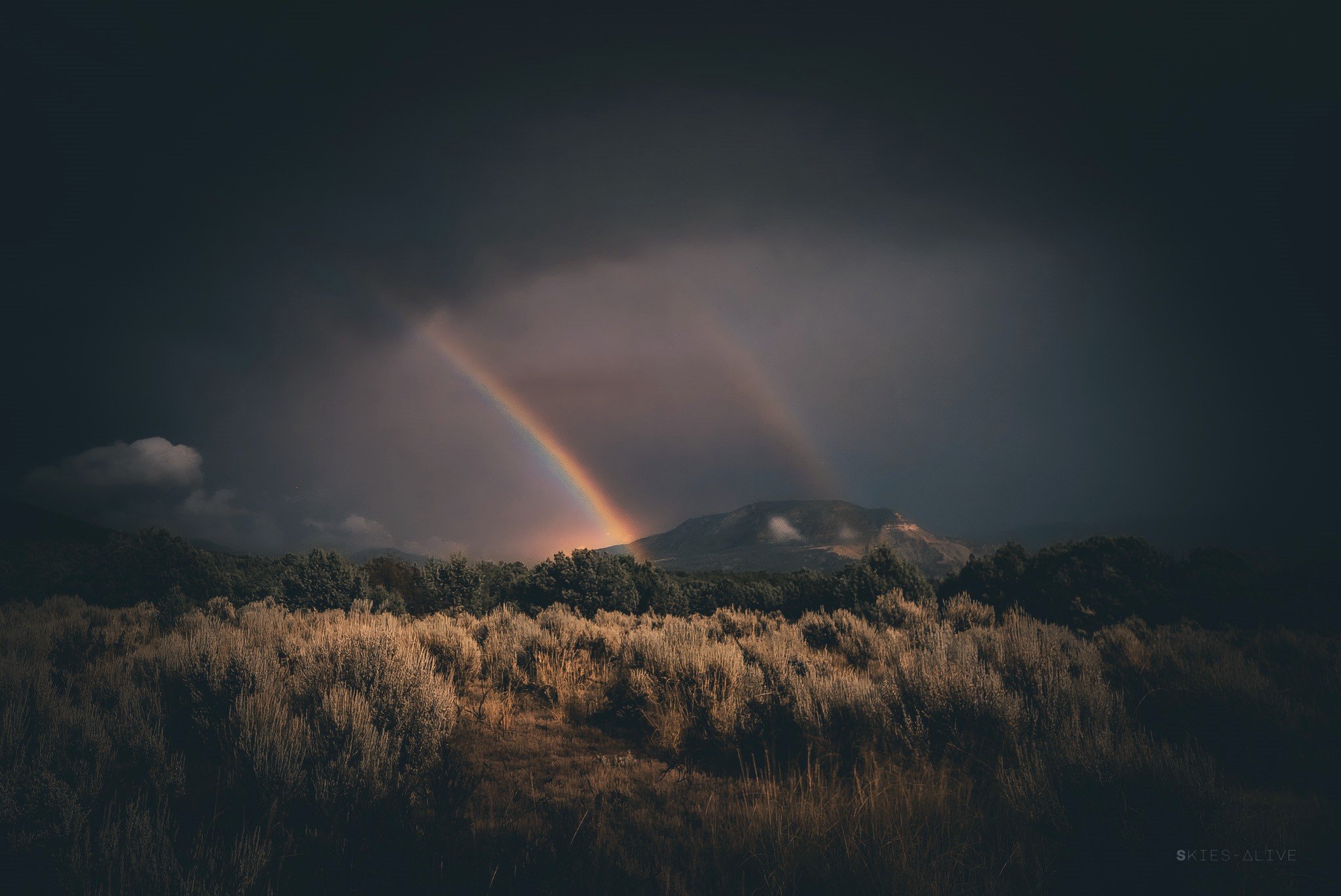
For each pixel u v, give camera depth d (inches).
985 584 877.2
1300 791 202.2
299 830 159.0
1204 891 131.3
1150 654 372.8
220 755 211.9
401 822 150.9
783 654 371.6
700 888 136.8
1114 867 137.3
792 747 245.0
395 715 221.8
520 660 410.6
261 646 392.8
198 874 126.0
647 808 189.3
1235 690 262.7
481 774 209.8
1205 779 159.3
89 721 196.7
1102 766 160.2
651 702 308.5
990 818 169.3
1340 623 636.7
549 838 151.7
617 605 1016.9
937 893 128.2
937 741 227.8
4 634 391.5
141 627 496.7
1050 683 260.5
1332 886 134.6
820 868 141.1
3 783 148.7
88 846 128.4
